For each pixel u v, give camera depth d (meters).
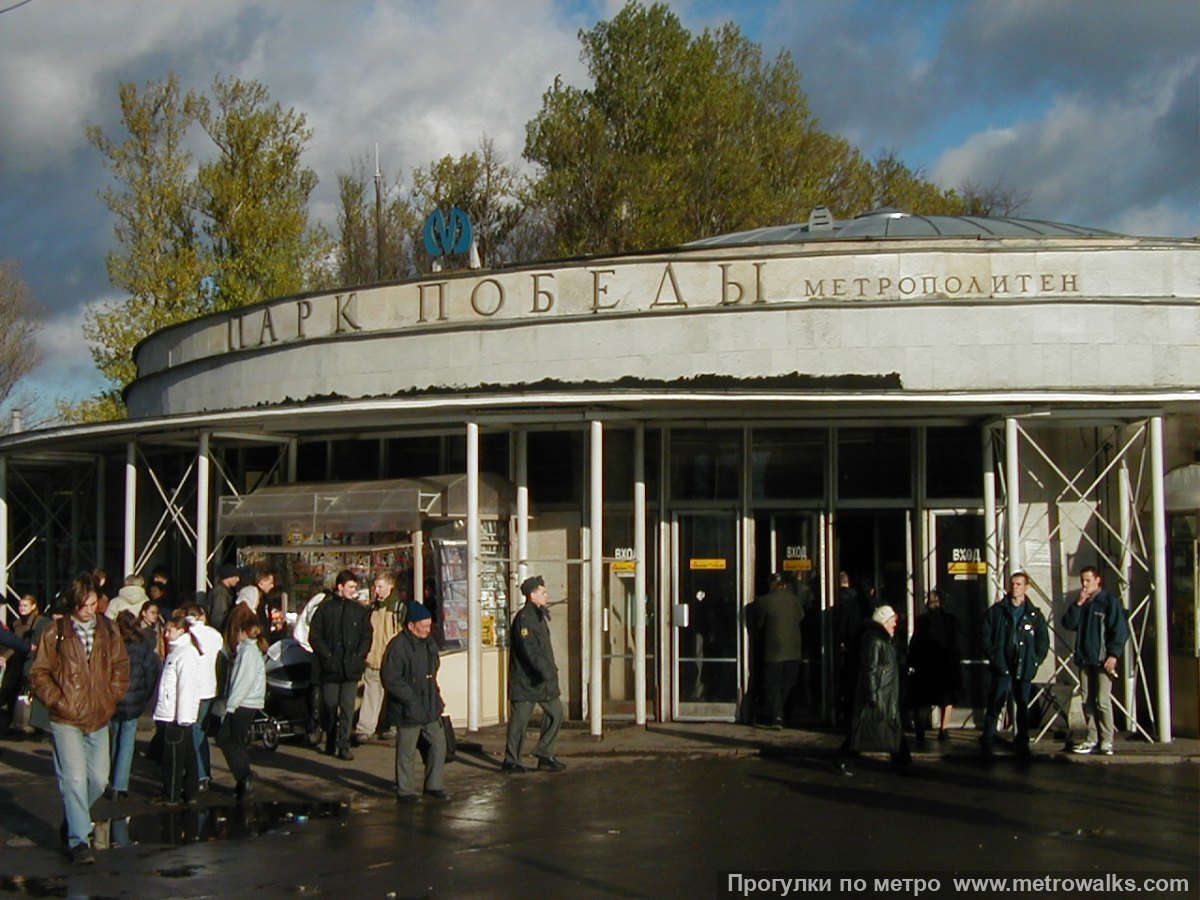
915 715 16.11
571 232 43.28
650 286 18.36
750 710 17.59
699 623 17.97
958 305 17.52
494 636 18.06
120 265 39.53
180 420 18.72
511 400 16.38
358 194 49.78
